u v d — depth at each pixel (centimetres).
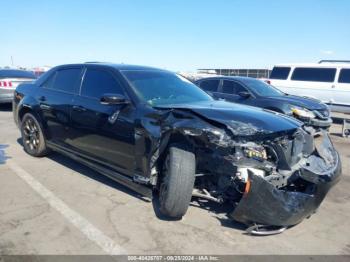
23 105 591
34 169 534
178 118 359
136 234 343
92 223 362
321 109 875
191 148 358
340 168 382
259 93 920
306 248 332
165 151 374
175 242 331
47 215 377
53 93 542
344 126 977
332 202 452
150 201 422
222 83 996
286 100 866
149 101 415
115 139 422
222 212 396
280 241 343
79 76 510
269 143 344
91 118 456
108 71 468
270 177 329
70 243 322
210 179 379
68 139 513
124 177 418
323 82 1399
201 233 350
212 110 364
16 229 344
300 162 356
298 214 323
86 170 535
